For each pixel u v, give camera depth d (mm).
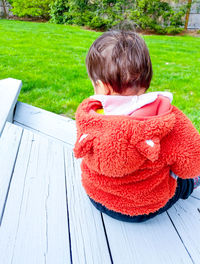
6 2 11070
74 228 892
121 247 823
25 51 4930
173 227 896
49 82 3287
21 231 875
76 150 614
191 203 1010
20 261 776
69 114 2465
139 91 679
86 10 9336
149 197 738
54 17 9984
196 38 8133
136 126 576
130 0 8797
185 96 3012
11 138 1456
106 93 702
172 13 8875
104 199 807
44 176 1162
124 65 622
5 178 1136
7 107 1788
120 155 576
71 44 5895
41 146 1402
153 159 555
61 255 797
